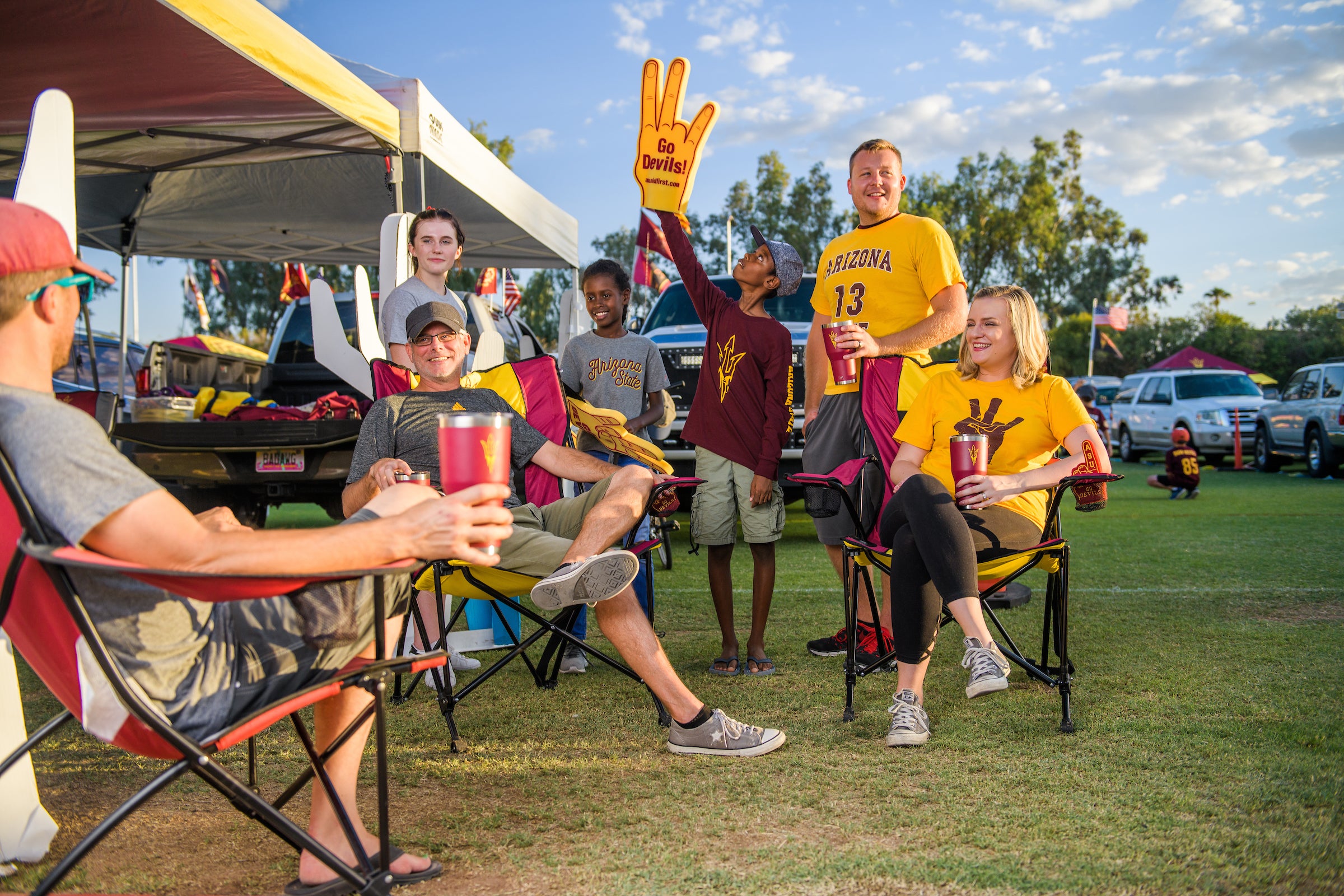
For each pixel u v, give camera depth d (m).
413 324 3.05
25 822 1.88
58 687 1.51
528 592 2.76
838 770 2.35
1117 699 2.86
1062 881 1.71
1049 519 2.83
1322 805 2.02
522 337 7.84
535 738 2.68
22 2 3.62
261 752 2.59
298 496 5.50
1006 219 45.69
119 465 1.34
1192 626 3.79
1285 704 2.75
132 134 5.57
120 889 1.78
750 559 6.20
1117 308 37.97
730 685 3.21
